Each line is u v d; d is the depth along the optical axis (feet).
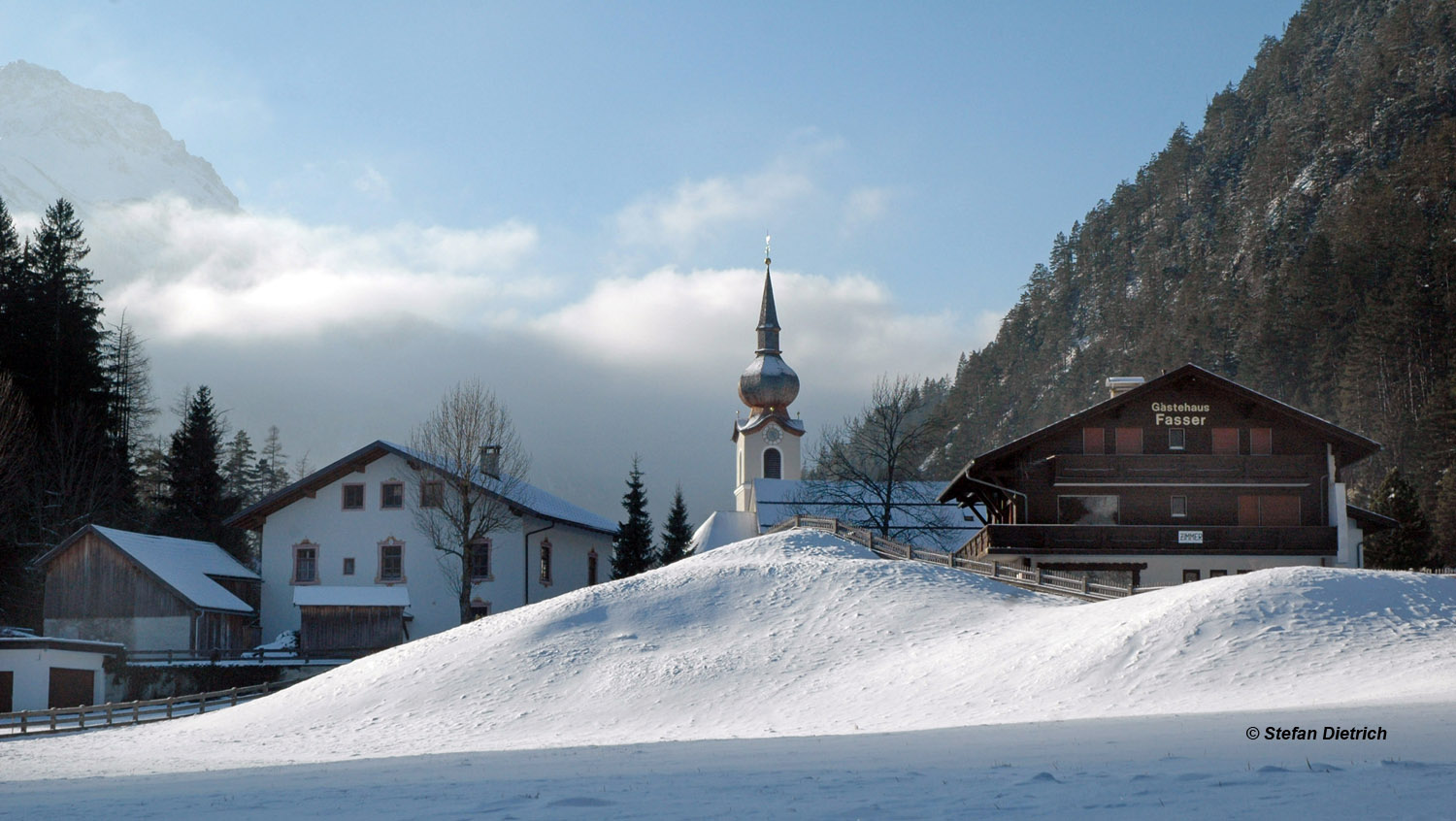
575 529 259.80
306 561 239.09
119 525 282.15
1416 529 284.20
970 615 150.30
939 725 101.14
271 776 66.80
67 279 298.97
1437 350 444.55
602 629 156.04
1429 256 497.46
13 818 46.24
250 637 235.81
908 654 136.46
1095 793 40.24
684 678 135.03
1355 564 204.85
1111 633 122.72
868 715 112.57
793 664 137.49
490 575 235.81
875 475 286.25
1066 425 202.59
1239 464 199.00
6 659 175.73
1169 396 202.90
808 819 37.14
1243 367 539.29
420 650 159.02
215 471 311.47
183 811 46.78
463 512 226.38
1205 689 104.06
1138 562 196.44
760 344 385.29
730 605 161.89
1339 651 108.99
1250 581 128.57
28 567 241.76
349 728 129.18
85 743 128.67
